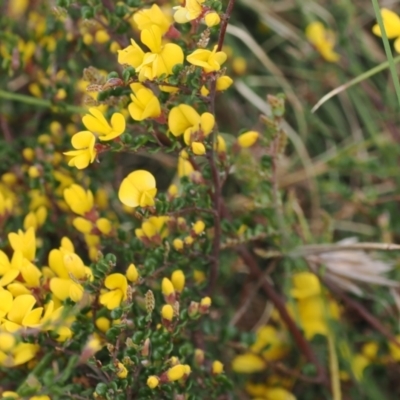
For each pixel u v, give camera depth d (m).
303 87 0.68
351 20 0.66
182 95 0.53
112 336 0.52
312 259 0.59
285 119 0.68
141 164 0.67
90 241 0.56
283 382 0.60
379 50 0.67
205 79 0.52
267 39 0.69
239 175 0.59
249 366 0.59
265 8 0.67
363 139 0.66
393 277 0.60
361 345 0.62
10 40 0.60
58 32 0.60
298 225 0.61
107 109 0.56
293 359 0.61
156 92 0.55
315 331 0.60
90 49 0.59
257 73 0.68
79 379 0.54
